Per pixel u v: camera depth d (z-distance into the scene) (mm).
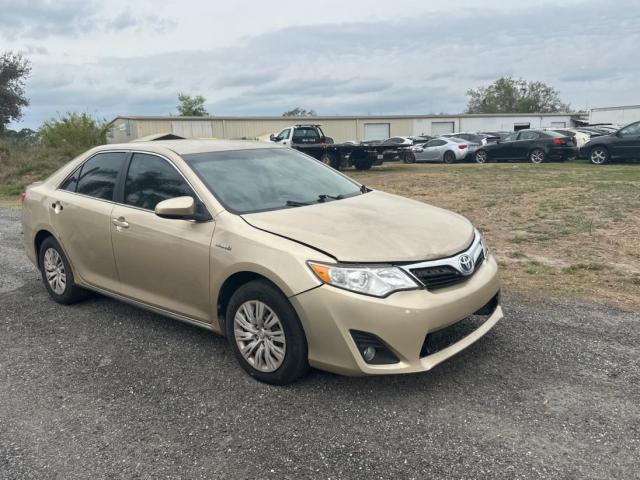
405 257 3385
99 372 4020
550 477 2666
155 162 4562
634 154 18625
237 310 3775
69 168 5434
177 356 4230
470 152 24828
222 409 3436
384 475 2744
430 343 3395
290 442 3057
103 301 5590
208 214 3986
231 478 2787
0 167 20812
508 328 4414
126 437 3189
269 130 45750
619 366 3730
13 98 35094
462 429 3092
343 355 3312
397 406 3367
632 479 2629
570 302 4980
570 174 16047
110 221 4641
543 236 7766
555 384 3525
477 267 3807
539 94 88312
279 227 3689
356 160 21328
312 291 3332
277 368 3615
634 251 6750
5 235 9422
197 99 65375
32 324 5023
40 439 3209
